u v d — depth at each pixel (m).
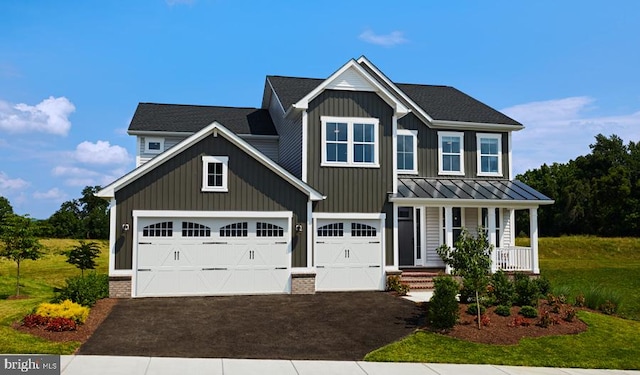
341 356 13.41
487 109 27.64
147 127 25.55
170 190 19.84
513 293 18.70
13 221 21.14
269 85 27.94
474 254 16.14
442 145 25.80
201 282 20.00
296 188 21.08
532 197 24.00
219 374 11.63
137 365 11.98
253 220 20.66
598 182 59.03
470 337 15.27
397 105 22.52
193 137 19.88
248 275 20.44
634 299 26.50
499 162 26.34
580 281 32.16
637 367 14.05
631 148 67.38
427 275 22.95
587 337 16.20
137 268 19.45
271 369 12.16
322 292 21.27
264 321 16.31
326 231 21.80
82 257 23.67
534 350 14.77
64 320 14.38
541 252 48.47
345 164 22.09
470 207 25.31
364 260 21.97
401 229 25.28
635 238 51.25
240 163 20.53
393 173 22.59
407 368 12.71
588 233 60.47
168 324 15.63
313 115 22.02
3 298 20.52
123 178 19.30
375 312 17.61
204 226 20.20
